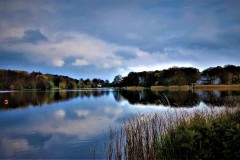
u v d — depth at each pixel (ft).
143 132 31.76
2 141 44.96
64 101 146.61
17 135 49.98
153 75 434.71
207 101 97.19
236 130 17.44
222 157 17.46
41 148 39.52
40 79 433.07
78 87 580.30
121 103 124.47
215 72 343.05
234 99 61.21
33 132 52.70
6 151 38.29
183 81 346.33
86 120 68.23
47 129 55.88
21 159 34.47
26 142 43.96
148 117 38.73
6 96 202.59
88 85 612.29
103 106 110.42
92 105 116.98
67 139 44.83
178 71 359.46
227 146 16.85
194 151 18.24
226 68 338.34
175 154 20.01
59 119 72.08
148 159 26.37
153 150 26.45
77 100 155.12
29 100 156.46
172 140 21.57
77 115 80.38
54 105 119.44
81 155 34.45
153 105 103.04
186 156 18.72
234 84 326.44
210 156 17.42
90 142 41.47
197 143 18.45
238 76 326.03
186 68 363.15
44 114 84.69
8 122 67.36
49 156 35.12
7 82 400.06
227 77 329.31
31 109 101.55
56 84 474.08
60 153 36.27
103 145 38.19
